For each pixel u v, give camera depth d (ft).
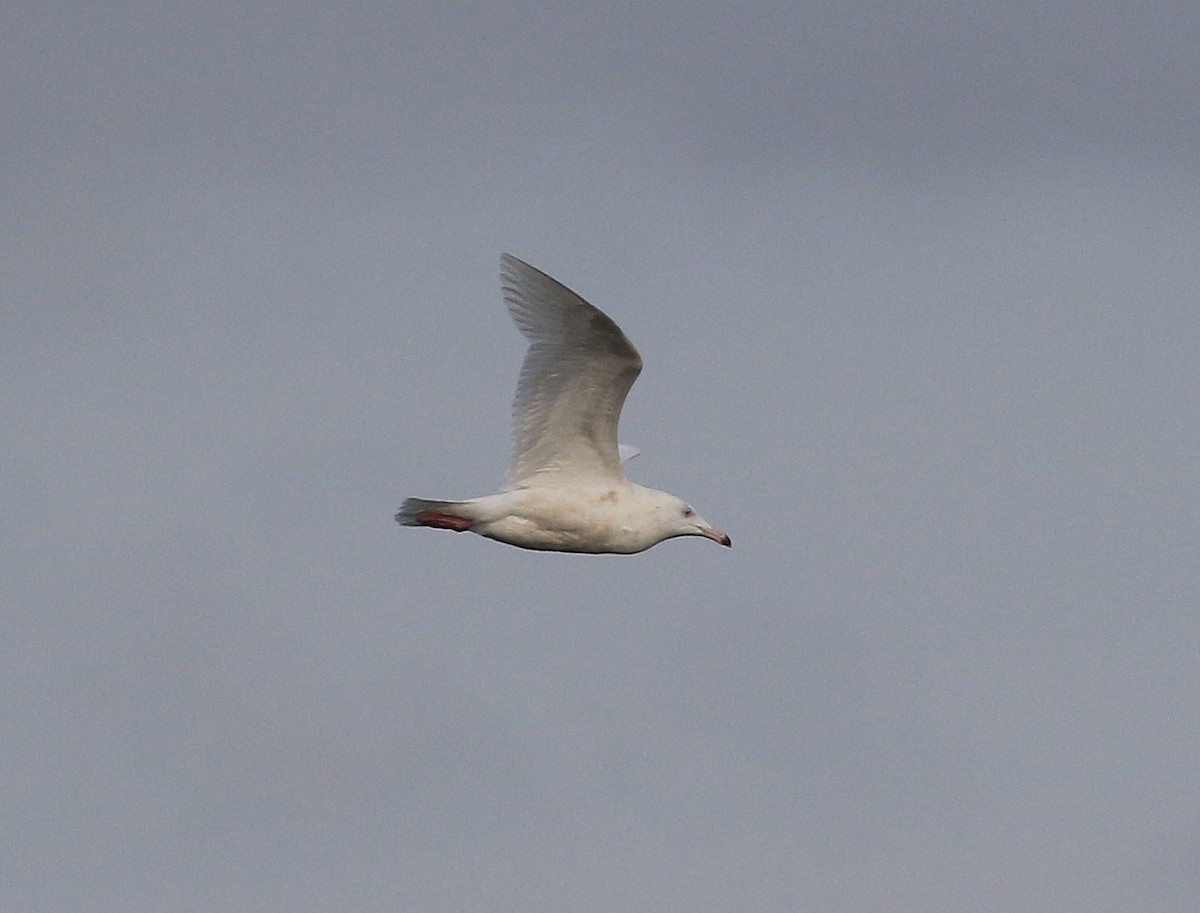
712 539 79.30
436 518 77.20
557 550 78.33
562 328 75.20
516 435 77.25
